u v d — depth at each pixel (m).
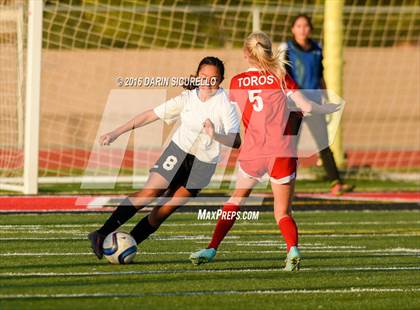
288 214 28.52
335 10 58.06
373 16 86.25
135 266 28.84
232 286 25.91
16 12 52.16
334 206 48.06
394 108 85.62
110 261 28.95
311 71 48.56
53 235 35.66
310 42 48.84
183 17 75.25
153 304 23.11
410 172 65.19
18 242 33.59
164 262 29.81
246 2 79.50
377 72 86.25
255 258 31.27
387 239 37.38
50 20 63.81
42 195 48.81
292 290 25.61
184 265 29.34
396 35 83.75
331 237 37.69
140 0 72.50
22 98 52.16
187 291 24.95
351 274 28.59
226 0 79.12
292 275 28.06
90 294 24.03
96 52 71.75
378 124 84.75
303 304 23.75
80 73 71.56
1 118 54.09
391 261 31.47
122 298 23.69
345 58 85.62
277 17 79.31
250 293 24.97
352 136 83.19
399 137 83.50
